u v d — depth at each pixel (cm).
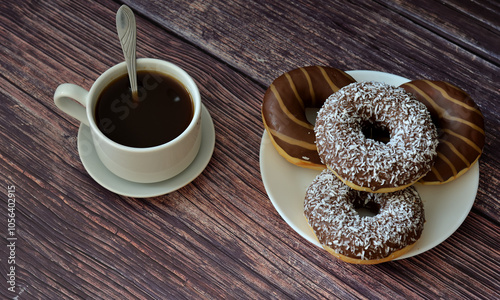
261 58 65
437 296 55
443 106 58
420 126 54
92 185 59
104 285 56
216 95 63
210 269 56
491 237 57
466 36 65
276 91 58
